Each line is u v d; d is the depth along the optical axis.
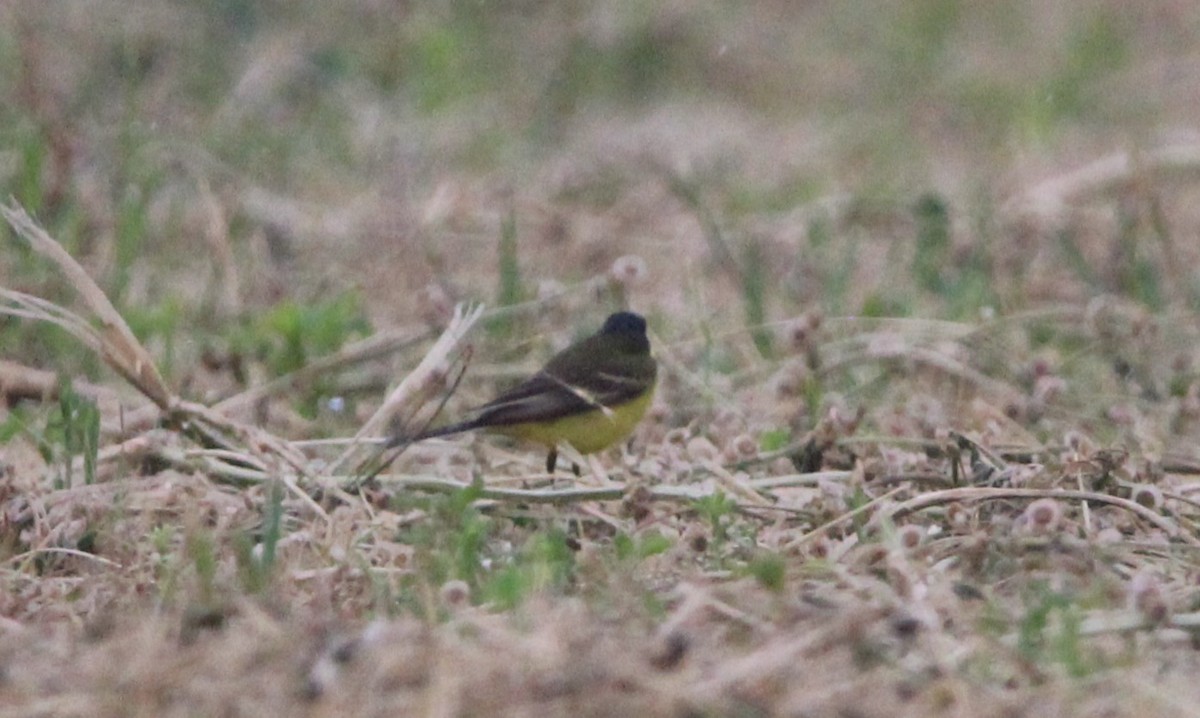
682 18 24.73
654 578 8.80
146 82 19.36
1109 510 9.80
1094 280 15.35
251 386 13.12
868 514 9.68
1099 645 7.84
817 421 11.59
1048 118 22.41
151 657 7.32
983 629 7.84
